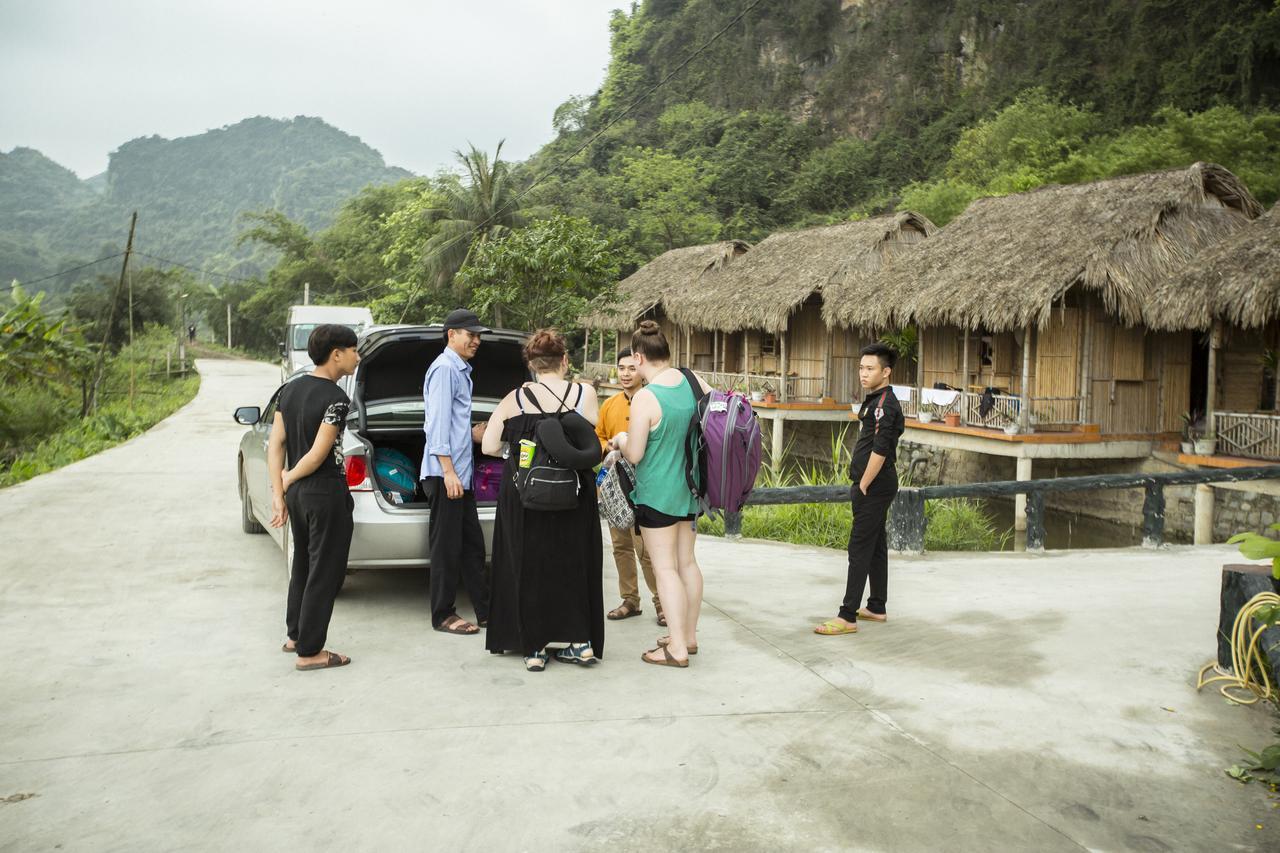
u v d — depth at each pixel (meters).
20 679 4.49
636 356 4.76
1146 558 8.27
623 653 5.02
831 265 23.16
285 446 4.67
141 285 75.12
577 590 4.68
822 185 62.50
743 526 11.01
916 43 70.94
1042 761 3.72
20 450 19.11
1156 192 17.09
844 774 3.57
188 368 46.91
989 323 17.03
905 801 3.36
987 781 3.54
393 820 3.16
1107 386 17.81
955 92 66.81
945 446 18.88
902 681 4.63
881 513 5.43
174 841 3.01
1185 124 40.69
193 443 16.77
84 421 22.02
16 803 3.24
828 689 4.50
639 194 59.19
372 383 6.43
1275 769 3.56
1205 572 7.55
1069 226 17.66
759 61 80.69
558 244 23.11
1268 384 17.78
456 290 38.44
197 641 5.12
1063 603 6.29
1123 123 51.97
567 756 3.68
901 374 24.19
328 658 4.70
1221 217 17.58
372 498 5.50
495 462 5.96
